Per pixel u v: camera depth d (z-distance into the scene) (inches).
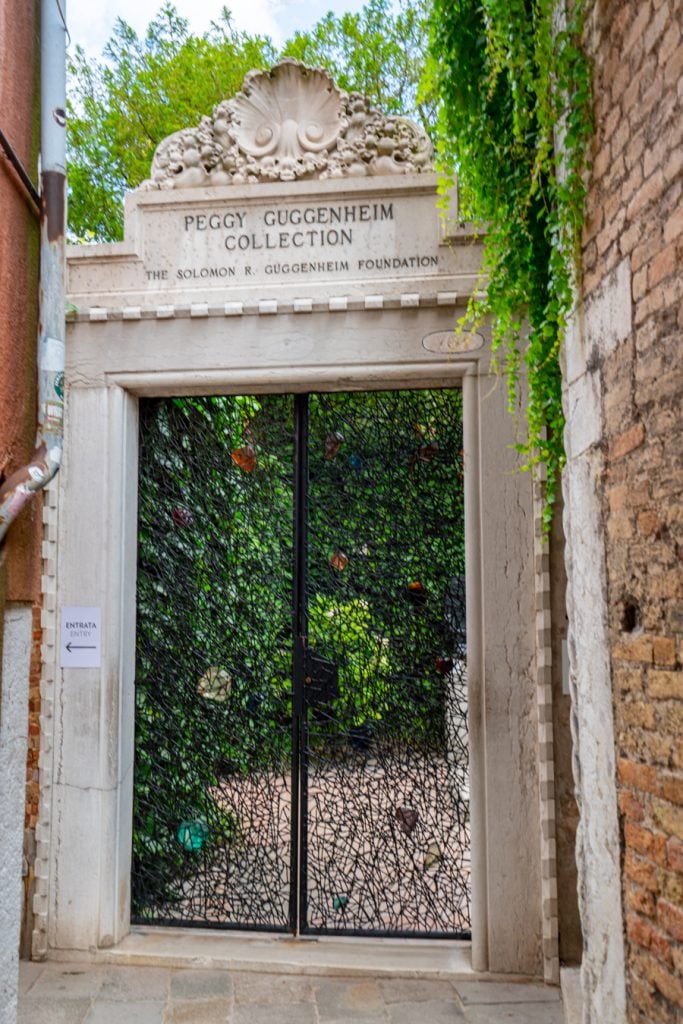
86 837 172.1
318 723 181.9
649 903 98.4
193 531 188.2
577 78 116.0
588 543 119.4
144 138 559.5
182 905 182.7
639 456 101.0
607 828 111.7
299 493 183.9
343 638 183.2
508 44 123.9
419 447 184.9
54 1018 147.4
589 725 119.4
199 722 185.2
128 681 179.9
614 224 108.4
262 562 187.0
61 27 115.0
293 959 167.0
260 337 176.6
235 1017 148.3
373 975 163.9
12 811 103.2
